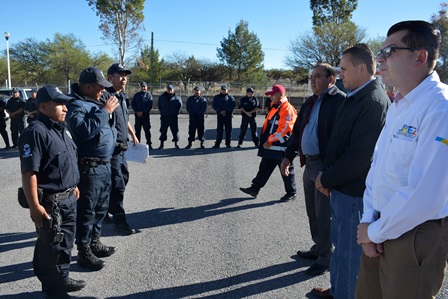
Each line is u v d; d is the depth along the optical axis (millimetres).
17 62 37062
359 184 2467
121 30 34906
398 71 1680
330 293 2857
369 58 2430
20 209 5090
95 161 3305
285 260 3660
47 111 2664
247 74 39688
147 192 6035
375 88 2408
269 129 5398
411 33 1630
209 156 9383
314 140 3238
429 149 1518
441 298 2938
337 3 37906
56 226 2656
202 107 10492
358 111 2414
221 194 5961
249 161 8758
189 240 4125
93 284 3184
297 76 35656
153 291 3088
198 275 3354
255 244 4027
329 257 3357
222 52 40188
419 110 1599
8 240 4066
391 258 1700
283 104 5227
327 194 2717
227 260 3646
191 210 5152
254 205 5398
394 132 1707
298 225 4609
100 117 3098
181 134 13852
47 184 2672
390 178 1705
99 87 3268
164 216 4906
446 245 1627
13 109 10578
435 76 1651
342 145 2531
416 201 1520
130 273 3381
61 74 37281
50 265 2750
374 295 2012
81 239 3400
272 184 6613
